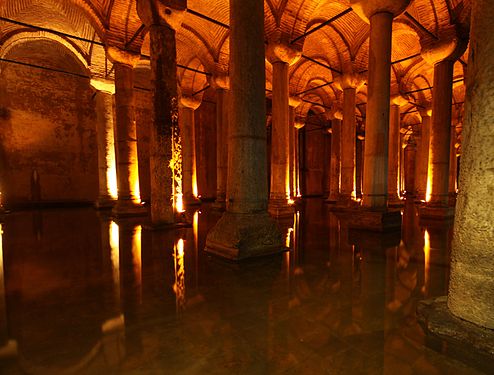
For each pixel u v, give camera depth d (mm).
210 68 14891
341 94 19656
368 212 8609
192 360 2521
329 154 32719
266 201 6129
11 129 16016
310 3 11172
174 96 8836
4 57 15531
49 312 3465
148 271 4992
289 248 6441
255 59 5734
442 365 2428
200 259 5695
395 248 6535
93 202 18859
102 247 6691
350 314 3361
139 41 11930
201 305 3633
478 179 2777
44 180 17141
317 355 2578
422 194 19609
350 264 5328
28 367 2439
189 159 17484
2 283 4465
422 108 19344
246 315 3354
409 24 11539
